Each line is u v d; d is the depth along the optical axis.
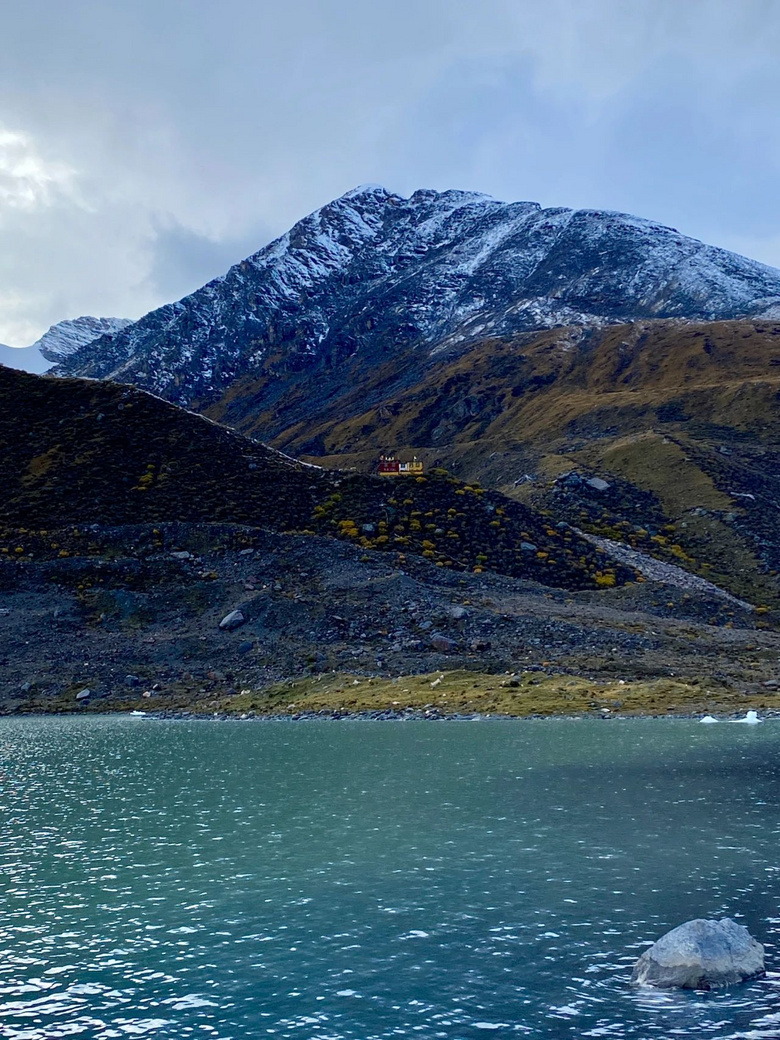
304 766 58.62
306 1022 22.09
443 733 73.00
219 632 106.56
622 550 168.38
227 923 29.19
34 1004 23.45
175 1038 21.44
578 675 97.12
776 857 35.25
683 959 24.12
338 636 105.75
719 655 109.19
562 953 26.06
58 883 33.72
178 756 64.19
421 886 32.62
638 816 42.59
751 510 196.75
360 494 151.00
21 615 107.00
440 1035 21.25
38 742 72.88
